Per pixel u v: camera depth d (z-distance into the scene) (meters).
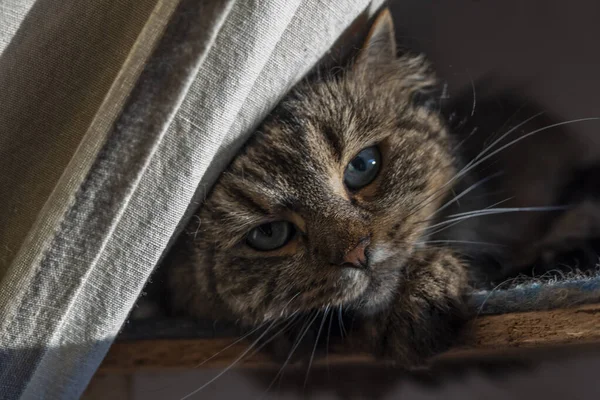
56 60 0.37
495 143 0.44
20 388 0.35
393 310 0.40
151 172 0.35
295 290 0.41
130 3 0.37
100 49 0.37
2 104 0.38
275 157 0.41
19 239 0.36
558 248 0.45
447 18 0.48
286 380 0.46
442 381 0.44
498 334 0.37
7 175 0.37
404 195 0.43
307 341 0.42
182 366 0.42
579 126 0.45
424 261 0.42
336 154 0.42
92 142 0.34
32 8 0.39
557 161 0.45
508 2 0.47
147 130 0.34
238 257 0.42
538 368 0.41
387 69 0.46
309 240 0.41
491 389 0.44
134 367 0.42
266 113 0.40
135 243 0.36
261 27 0.36
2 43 0.38
